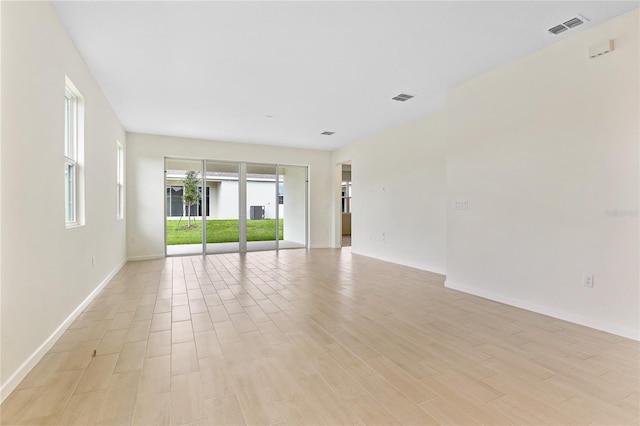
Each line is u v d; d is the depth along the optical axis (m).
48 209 2.47
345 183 12.46
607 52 2.80
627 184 2.70
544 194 3.28
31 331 2.17
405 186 6.12
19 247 2.00
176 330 2.84
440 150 5.32
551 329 2.88
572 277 3.07
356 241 7.75
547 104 3.25
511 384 1.98
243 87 4.28
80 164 3.45
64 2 2.52
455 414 1.69
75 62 3.18
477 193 3.97
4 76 1.84
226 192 7.91
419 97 4.69
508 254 3.63
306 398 1.83
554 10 2.64
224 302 3.69
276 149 8.29
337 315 3.25
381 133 6.79
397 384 1.98
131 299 3.81
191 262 6.48
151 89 4.31
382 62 3.58
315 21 2.80
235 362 2.26
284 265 6.15
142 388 1.92
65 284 2.85
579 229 3.01
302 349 2.47
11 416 1.65
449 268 4.39
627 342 2.60
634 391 1.90
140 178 6.82
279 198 8.53
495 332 2.82
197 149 7.41
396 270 5.64
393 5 2.57
